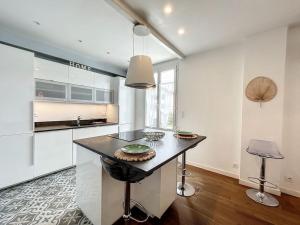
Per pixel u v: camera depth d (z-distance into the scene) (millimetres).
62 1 1834
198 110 3418
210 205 2066
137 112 4785
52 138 2836
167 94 4086
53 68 3010
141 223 1720
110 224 1615
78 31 2547
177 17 2115
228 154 3006
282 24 2254
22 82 2404
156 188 1729
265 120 2445
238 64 2885
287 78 2369
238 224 1732
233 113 2947
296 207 2043
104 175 1518
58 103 3480
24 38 2709
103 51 3398
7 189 2316
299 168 2297
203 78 3336
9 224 1654
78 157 1895
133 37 2748
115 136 2234
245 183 2609
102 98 4082
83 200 1795
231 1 1795
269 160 2412
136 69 2076
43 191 2291
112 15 2109
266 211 1960
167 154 1446
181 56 3412
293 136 2332
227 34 2568
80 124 3846
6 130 2273
